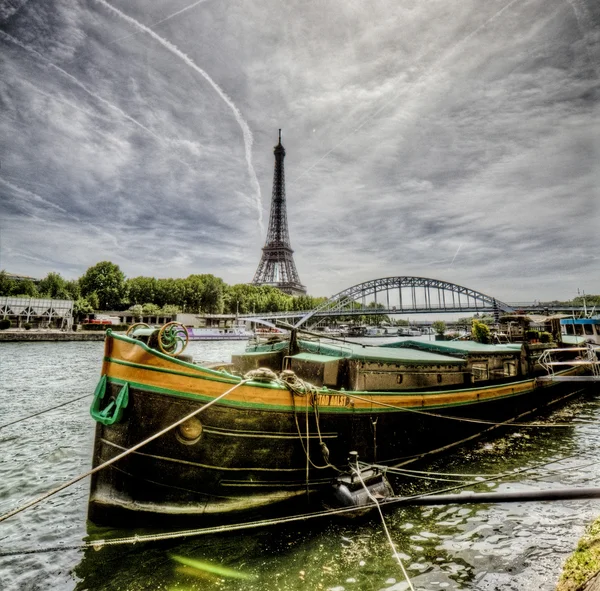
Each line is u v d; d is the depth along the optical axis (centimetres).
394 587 653
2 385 2698
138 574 682
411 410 1081
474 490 1030
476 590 645
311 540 779
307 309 15925
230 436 794
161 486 749
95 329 8844
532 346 1878
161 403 741
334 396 938
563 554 747
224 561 712
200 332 9762
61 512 955
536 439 1480
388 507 865
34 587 663
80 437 1598
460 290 12962
